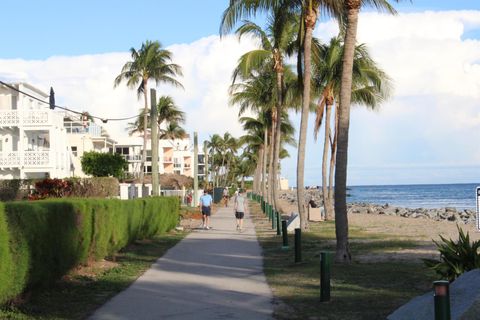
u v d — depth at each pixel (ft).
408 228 95.86
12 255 28.40
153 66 171.83
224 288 38.06
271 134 174.19
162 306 32.35
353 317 29.04
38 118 132.77
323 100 111.04
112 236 51.19
